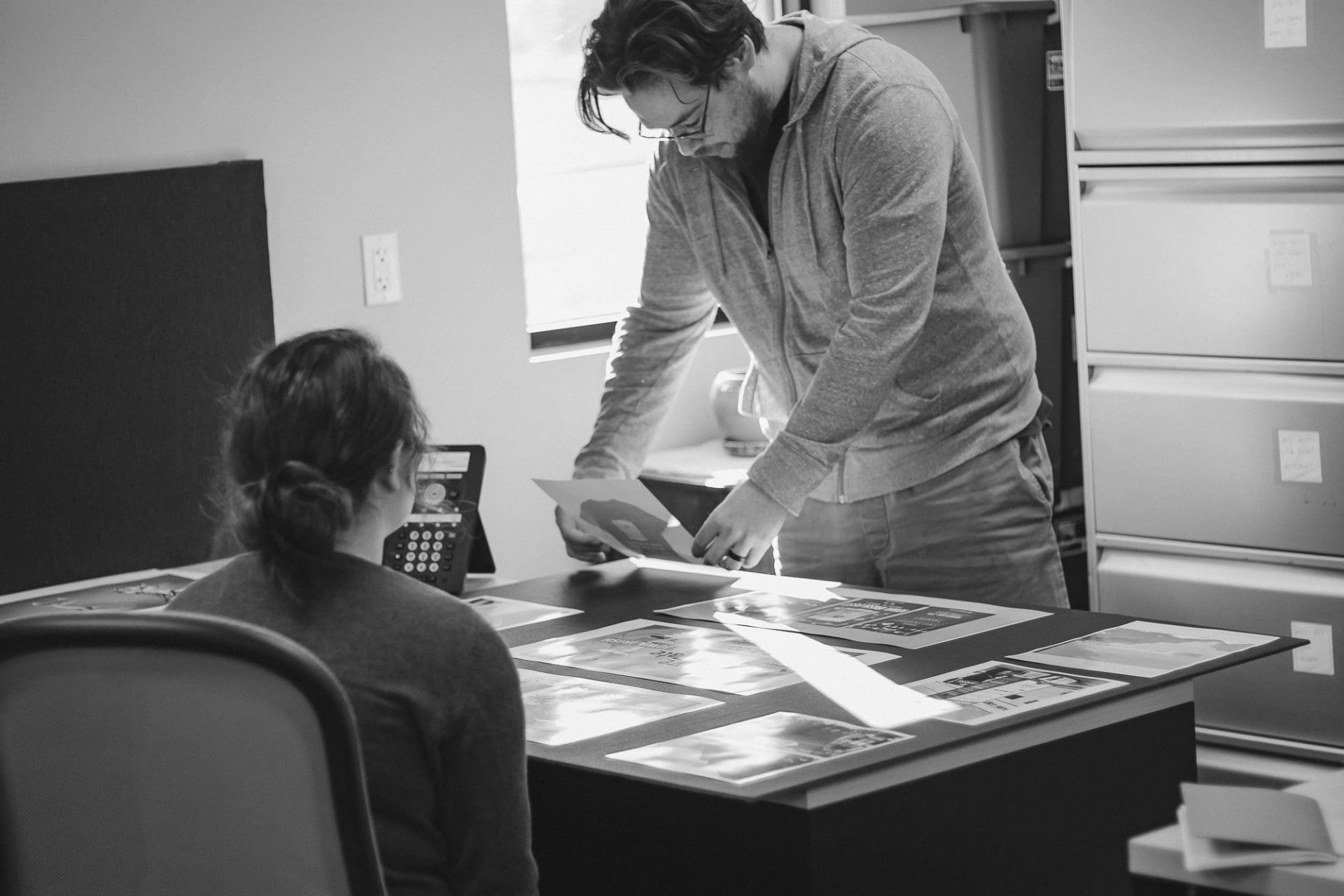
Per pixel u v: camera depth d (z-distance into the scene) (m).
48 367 2.67
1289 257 2.83
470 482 2.53
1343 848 1.05
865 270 2.19
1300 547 2.91
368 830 1.28
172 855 1.30
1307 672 2.94
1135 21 2.94
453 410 3.23
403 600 1.44
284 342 1.49
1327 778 1.20
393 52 3.07
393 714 1.40
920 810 1.60
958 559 2.40
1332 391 2.84
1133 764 1.78
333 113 3.01
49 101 2.67
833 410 2.16
